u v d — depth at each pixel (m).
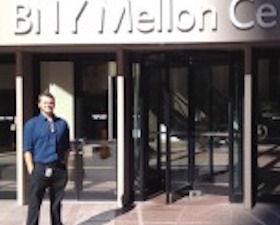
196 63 10.68
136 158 10.39
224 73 10.63
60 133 7.84
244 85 9.92
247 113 9.80
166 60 10.59
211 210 9.73
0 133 10.56
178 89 10.86
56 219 8.00
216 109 10.73
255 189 10.15
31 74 10.38
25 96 10.19
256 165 10.16
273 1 9.02
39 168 7.75
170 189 10.33
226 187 10.69
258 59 10.22
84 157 10.45
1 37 9.37
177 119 10.88
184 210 9.73
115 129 10.38
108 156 10.39
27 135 7.78
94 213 9.56
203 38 9.17
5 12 9.35
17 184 10.28
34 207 7.82
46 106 7.81
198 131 10.84
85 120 10.46
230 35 9.13
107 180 10.39
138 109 10.38
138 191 10.38
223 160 10.72
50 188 7.96
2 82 10.52
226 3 9.12
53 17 9.30
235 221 9.01
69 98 10.50
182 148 10.88
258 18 9.05
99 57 10.37
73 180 10.44
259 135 10.29
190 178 10.87
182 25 9.15
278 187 10.27
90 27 9.27
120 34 9.23
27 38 9.34
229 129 10.26
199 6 9.14
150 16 9.17
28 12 9.31
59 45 9.46
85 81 10.45
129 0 9.20
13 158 10.55
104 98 10.41
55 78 10.52
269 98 10.27
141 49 10.09
